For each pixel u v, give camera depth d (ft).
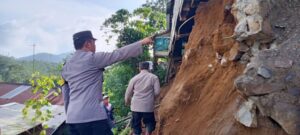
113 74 56.85
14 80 159.12
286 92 12.80
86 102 11.43
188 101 20.54
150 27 60.70
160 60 53.62
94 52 12.01
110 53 11.73
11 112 38.52
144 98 23.52
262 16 14.87
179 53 38.73
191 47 24.82
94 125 11.36
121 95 54.19
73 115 11.36
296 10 15.30
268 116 13.00
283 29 14.88
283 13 15.29
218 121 15.84
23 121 33.71
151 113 23.73
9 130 30.32
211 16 24.08
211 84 19.21
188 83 20.95
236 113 14.55
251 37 15.34
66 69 12.07
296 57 13.58
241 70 16.48
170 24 45.75
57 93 26.50
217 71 19.30
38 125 33.45
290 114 12.16
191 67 23.57
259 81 13.33
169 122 21.20
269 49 14.28
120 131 46.42
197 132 17.12
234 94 16.05
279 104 12.56
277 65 13.55
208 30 23.38
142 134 27.14
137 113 23.66
